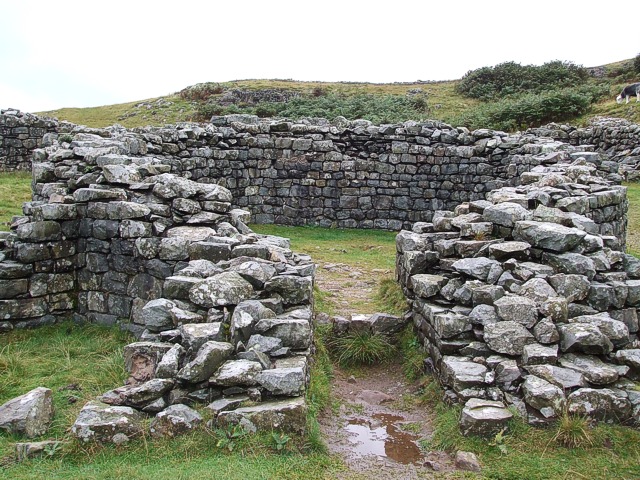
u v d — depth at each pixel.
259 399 5.09
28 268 7.84
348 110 31.22
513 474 4.62
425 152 16.73
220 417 4.88
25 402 5.13
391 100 34.44
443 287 6.92
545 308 5.88
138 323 7.63
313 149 16.64
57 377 6.32
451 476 4.64
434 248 7.92
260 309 5.86
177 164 15.61
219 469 4.45
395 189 16.84
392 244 14.63
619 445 4.91
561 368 5.45
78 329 7.92
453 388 5.62
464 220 7.86
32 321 7.89
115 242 7.81
